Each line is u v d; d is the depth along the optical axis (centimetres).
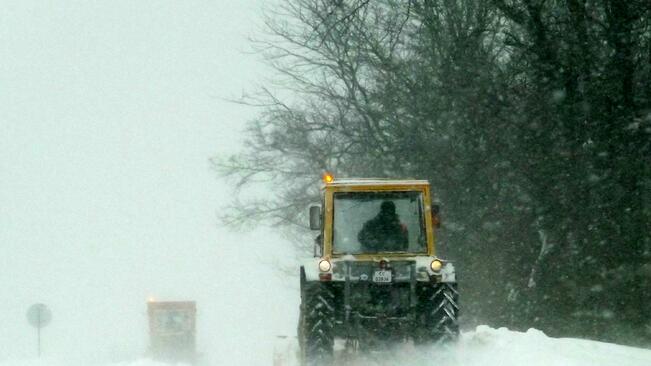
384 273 3541
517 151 6069
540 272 5847
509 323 6053
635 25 5281
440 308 3478
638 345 5212
